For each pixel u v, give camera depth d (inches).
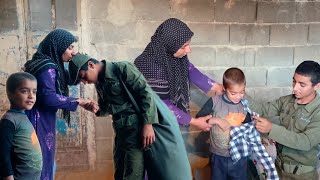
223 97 108.0
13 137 81.7
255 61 134.3
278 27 132.4
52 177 98.8
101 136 133.6
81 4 122.8
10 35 122.2
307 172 96.3
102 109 94.1
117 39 126.9
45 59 92.1
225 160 105.3
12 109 84.1
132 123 89.7
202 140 136.9
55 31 94.9
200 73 118.3
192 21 128.8
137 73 87.0
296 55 135.1
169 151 91.3
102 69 87.7
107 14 124.6
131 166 93.6
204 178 125.7
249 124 103.1
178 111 103.2
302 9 131.9
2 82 124.9
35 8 121.6
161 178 93.5
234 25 130.7
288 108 101.5
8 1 119.9
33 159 84.9
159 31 103.0
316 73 92.1
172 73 105.1
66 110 97.4
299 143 93.0
